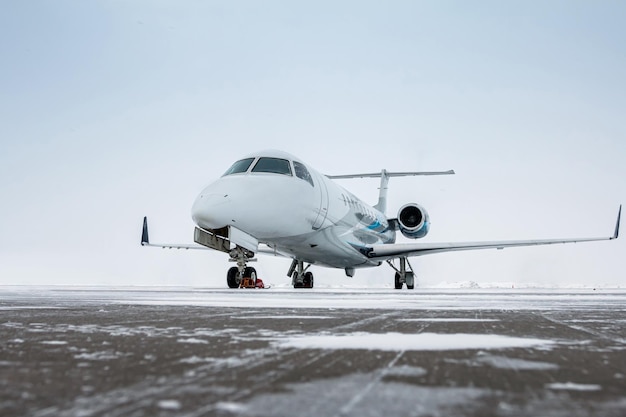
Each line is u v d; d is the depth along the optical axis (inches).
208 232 697.6
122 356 116.0
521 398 77.2
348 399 76.4
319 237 849.5
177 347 130.4
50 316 233.0
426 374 96.0
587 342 143.8
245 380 89.8
